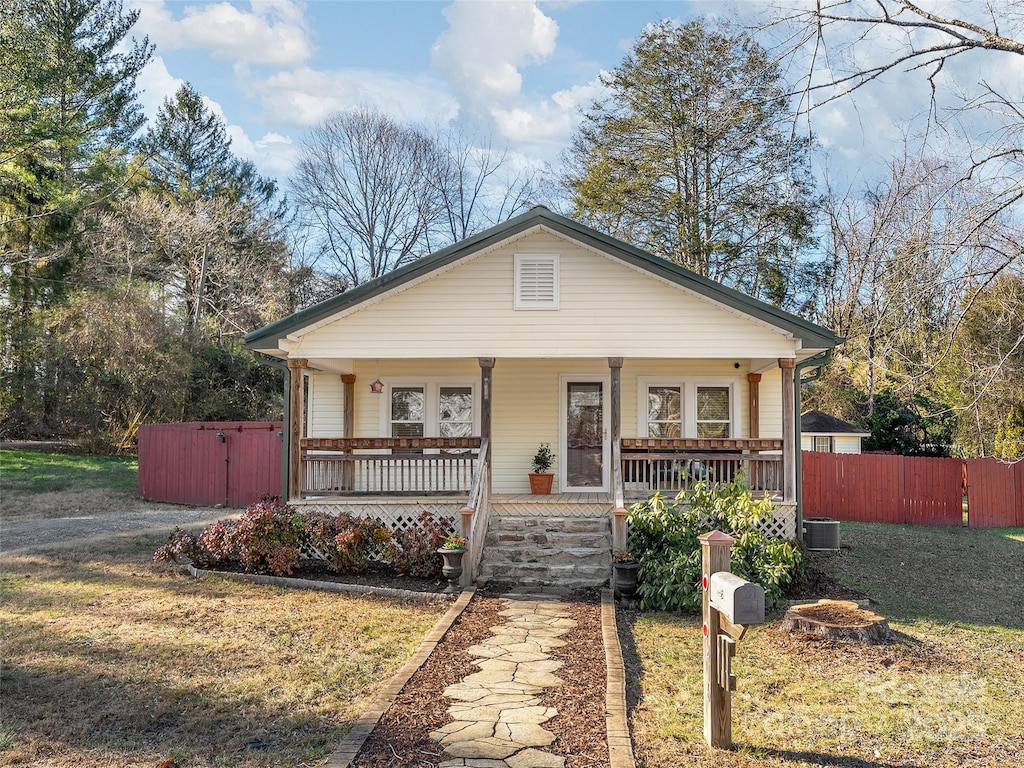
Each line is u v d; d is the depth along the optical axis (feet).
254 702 22.56
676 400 53.42
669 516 38.47
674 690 24.13
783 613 34.47
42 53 89.92
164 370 99.86
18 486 77.61
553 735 19.98
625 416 53.16
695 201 86.07
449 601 35.45
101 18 112.27
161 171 132.26
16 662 25.94
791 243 88.43
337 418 54.24
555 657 26.96
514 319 45.14
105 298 98.53
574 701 22.53
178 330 107.86
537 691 23.40
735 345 44.29
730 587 18.22
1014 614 37.11
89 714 21.58
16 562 43.55
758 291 91.81
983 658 29.04
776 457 43.68
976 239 32.09
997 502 66.54
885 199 68.39
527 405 53.47
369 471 48.06
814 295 95.71
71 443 102.47
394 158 133.69
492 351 45.06
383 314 45.27
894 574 44.98
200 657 26.63
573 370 53.47
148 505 72.38
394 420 54.19
